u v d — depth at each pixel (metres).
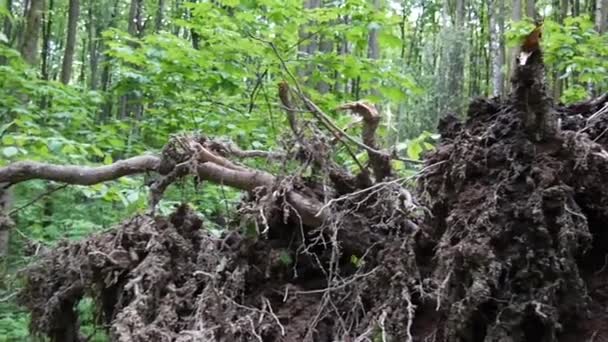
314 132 1.86
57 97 4.24
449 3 11.08
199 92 4.30
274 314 1.67
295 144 1.86
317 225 1.77
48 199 4.13
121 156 4.36
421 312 1.53
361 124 2.15
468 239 1.40
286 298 1.73
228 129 3.94
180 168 1.88
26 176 2.06
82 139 4.12
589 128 1.57
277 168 1.96
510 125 1.50
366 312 1.60
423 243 1.62
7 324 3.33
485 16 10.19
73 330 1.90
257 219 1.80
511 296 1.36
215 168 1.89
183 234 1.89
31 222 4.10
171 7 8.92
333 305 1.63
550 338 1.33
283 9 3.77
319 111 1.84
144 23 9.39
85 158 3.62
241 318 1.59
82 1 10.55
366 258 1.68
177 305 1.64
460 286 1.41
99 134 4.03
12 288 2.13
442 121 1.72
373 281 1.60
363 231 1.72
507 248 1.39
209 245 1.82
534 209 1.36
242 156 2.01
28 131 3.45
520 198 1.42
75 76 12.16
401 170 2.22
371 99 3.71
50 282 1.89
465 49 9.26
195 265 1.77
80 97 4.47
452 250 1.42
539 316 1.32
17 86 4.15
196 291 1.71
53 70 10.69
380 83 3.91
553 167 1.42
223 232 1.92
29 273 1.92
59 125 4.08
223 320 1.58
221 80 3.96
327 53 3.91
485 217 1.40
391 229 1.67
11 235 3.85
